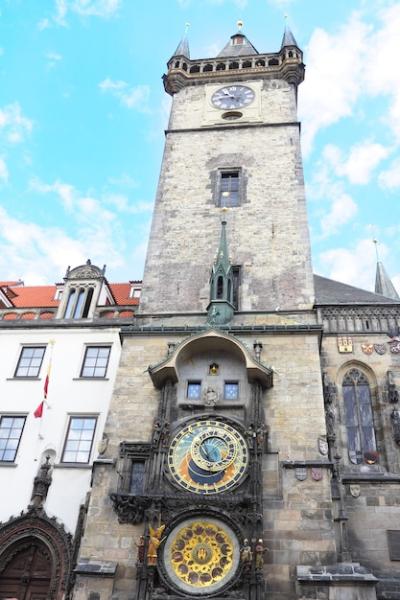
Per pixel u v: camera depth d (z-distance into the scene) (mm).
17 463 28734
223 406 23859
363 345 28344
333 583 19016
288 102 40500
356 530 23234
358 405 27172
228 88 42500
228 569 19578
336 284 34500
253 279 30453
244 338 26422
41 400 30797
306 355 25453
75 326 33406
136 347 26906
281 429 23328
